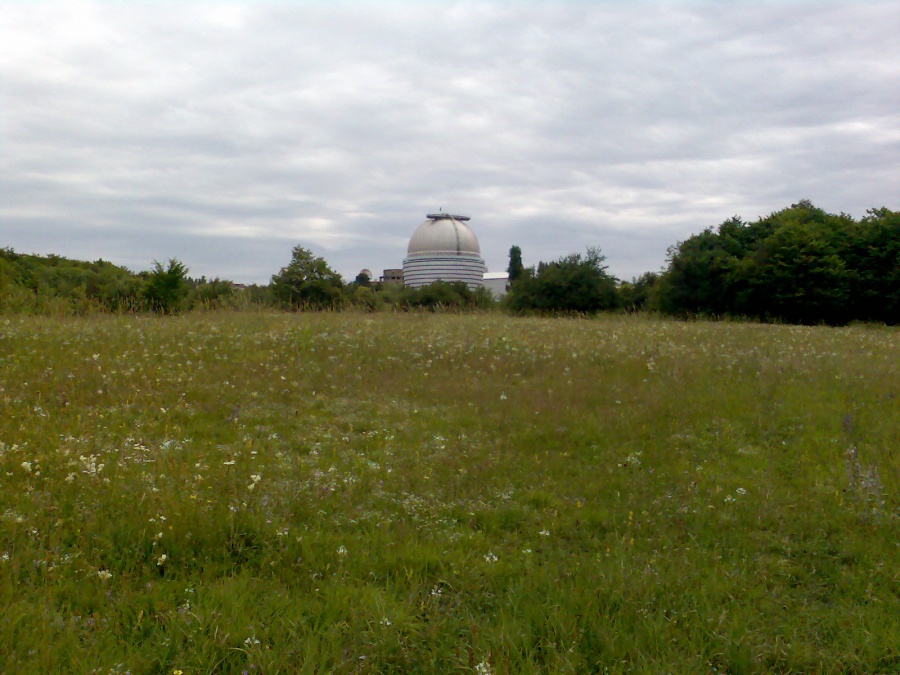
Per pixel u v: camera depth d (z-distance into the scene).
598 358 12.59
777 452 7.84
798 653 4.09
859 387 10.38
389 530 5.55
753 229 38.28
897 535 5.75
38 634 3.77
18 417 7.58
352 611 4.27
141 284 26.33
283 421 8.38
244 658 3.80
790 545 5.58
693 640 4.15
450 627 4.23
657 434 8.38
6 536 4.81
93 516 5.18
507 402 9.59
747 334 17.41
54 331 12.77
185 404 8.70
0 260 21.16
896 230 33.25
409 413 9.07
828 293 32.19
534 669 3.87
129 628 3.99
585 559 5.18
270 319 16.89
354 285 38.59
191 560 4.83
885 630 4.34
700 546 5.55
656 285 38.22
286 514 5.64
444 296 42.56
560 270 38.25
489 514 5.99
